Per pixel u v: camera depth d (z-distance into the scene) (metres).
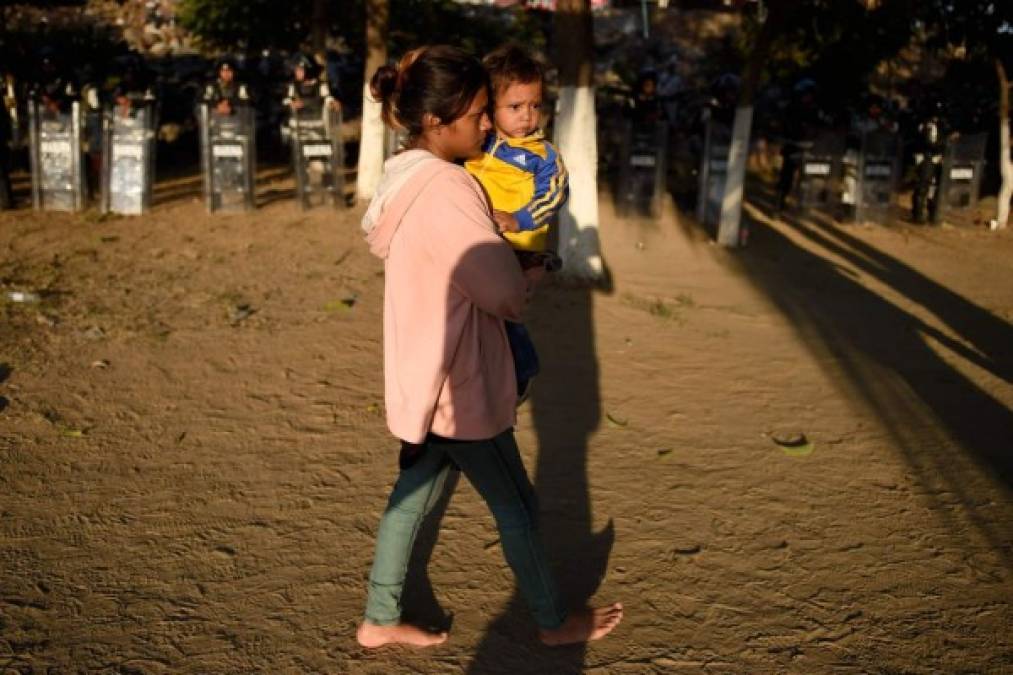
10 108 12.66
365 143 10.84
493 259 2.19
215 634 2.83
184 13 14.40
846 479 4.05
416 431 2.34
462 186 2.27
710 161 10.76
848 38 12.95
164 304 6.50
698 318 6.76
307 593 3.07
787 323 6.75
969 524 3.66
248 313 6.35
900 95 16.56
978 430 4.68
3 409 4.50
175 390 4.89
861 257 9.57
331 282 7.31
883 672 2.72
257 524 3.52
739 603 3.06
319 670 2.68
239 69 15.30
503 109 2.40
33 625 2.85
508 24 16.56
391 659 2.74
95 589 3.05
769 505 3.77
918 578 3.24
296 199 10.87
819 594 3.13
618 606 2.89
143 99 10.06
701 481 3.98
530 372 2.52
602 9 18.97
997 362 5.95
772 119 16.05
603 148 14.35
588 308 6.79
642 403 4.93
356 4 14.68
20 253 7.88
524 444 4.34
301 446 4.24
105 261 7.75
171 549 3.32
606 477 4.00
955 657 2.80
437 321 2.30
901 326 6.80
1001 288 8.27
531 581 2.66
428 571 3.22
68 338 5.62
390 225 2.34
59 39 13.74
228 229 9.35
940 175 11.42
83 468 3.94
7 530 3.41
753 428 4.62
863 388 5.29
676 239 10.02
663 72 17.02
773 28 9.11
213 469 3.98
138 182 10.06
